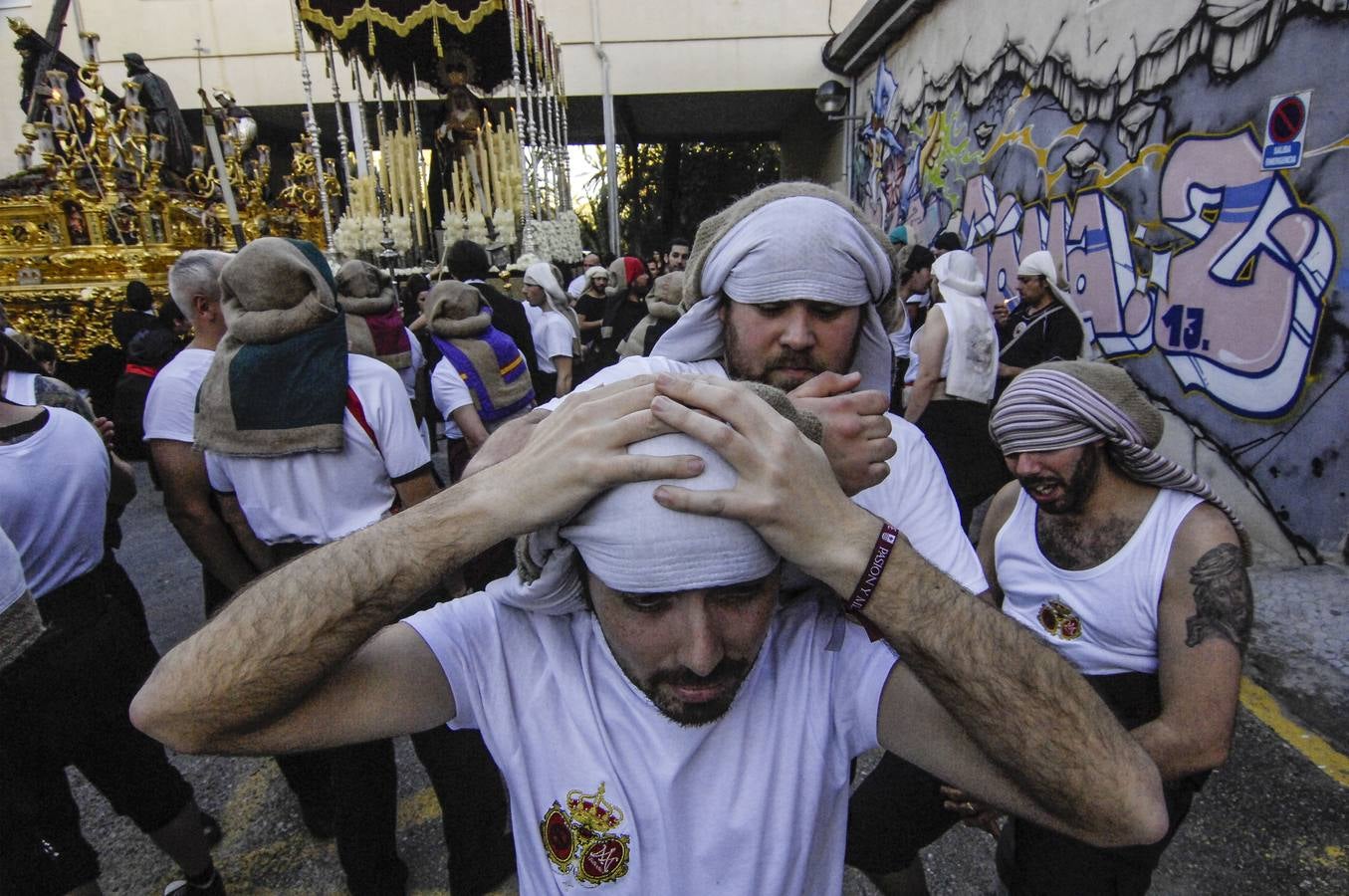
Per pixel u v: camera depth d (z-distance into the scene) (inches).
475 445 125.5
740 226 43.9
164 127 370.6
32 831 58.5
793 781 36.0
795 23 531.2
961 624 30.3
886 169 449.4
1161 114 189.6
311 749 34.9
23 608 58.0
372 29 313.9
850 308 44.2
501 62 393.4
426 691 37.2
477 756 83.7
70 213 306.0
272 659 30.4
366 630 31.3
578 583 35.0
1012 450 58.1
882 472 37.6
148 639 99.4
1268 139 155.5
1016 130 273.1
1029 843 57.9
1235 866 86.4
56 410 73.4
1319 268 144.8
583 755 36.0
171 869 93.1
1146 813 30.8
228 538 90.7
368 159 359.3
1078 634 60.5
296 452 78.8
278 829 99.3
